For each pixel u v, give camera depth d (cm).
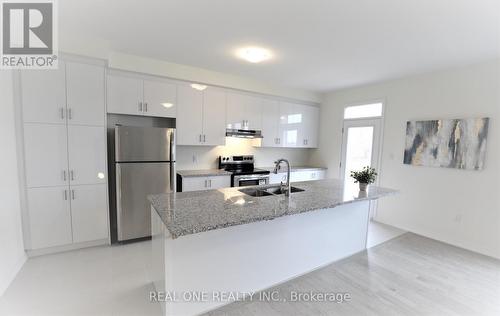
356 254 291
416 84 360
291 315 189
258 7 191
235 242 198
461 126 310
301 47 268
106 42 267
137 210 308
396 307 199
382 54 282
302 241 239
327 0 179
